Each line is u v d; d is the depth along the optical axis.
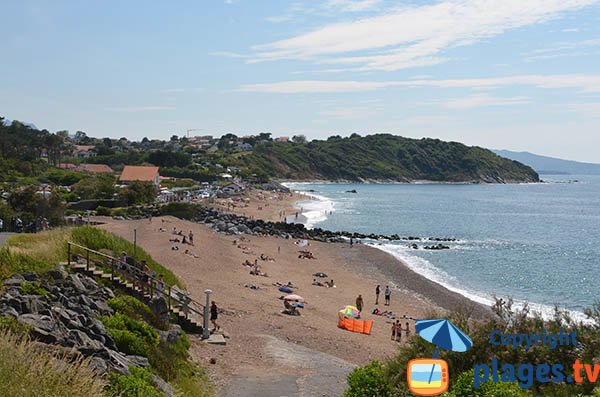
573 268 58.91
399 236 85.62
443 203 161.00
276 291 40.50
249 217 100.06
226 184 165.88
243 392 17.17
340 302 40.75
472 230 95.94
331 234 81.06
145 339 16.72
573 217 123.62
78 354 11.25
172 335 19.44
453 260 63.69
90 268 22.56
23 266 19.28
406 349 14.19
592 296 44.97
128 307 19.25
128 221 68.56
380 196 188.75
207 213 88.25
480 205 156.50
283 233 77.12
